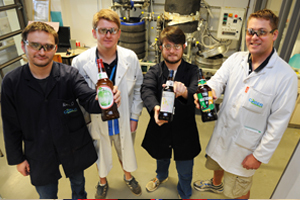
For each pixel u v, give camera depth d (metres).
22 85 0.94
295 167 1.16
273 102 1.02
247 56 1.11
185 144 1.24
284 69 0.99
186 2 1.98
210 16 2.48
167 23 2.13
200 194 1.55
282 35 1.81
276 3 1.96
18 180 1.69
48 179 1.11
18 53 2.84
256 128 1.09
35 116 0.97
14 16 2.61
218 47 2.25
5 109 0.95
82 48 2.59
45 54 0.87
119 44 2.36
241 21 2.24
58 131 1.03
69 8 2.31
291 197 1.15
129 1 1.99
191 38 2.18
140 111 1.35
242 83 1.09
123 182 1.62
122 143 1.31
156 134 1.26
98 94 0.91
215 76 1.21
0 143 2.07
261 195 1.59
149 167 1.79
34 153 1.04
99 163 1.34
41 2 2.37
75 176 1.29
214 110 1.10
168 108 0.97
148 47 2.70
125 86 1.21
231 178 1.28
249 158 1.13
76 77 1.03
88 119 1.28
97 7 2.22
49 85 0.96
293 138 2.18
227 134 1.19
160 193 1.54
